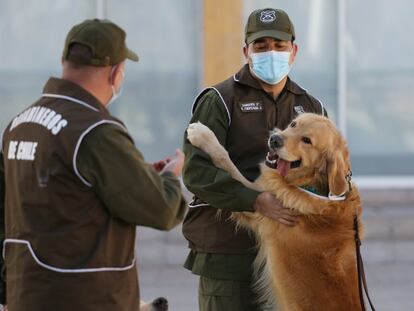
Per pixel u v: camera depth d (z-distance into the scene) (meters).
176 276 13.59
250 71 6.96
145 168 5.05
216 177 6.55
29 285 4.91
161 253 14.20
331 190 6.67
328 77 15.16
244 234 6.94
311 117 6.81
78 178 4.88
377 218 14.33
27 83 14.83
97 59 5.02
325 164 6.77
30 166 4.98
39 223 4.94
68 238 4.90
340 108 15.17
